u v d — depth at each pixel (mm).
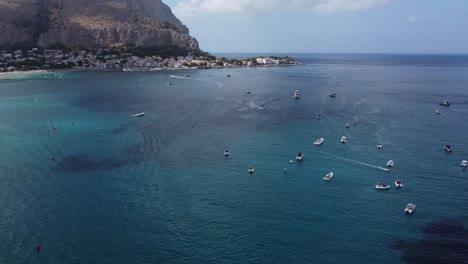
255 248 69188
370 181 96125
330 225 76312
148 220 77375
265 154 114250
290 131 138375
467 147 121938
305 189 91500
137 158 110062
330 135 133625
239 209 81875
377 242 71062
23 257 65938
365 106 186250
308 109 177875
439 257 66812
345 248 69375
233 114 165625
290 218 78562
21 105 183250
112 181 94625
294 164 106625
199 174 99500
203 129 140750
